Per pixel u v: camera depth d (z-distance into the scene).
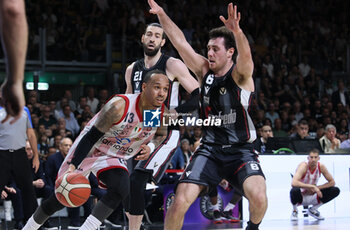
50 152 10.30
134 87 6.52
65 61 16.03
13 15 1.71
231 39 4.82
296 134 13.05
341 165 10.37
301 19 22.16
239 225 9.06
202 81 4.97
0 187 7.26
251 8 20.81
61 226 9.27
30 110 12.72
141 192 6.10
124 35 16.80
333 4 23.31
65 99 13.73
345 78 19.08
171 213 4.58
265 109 15.70
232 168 4.84
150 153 5.87
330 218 10.16
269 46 19.88
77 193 4.87
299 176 9.75
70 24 16.53
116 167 5.23
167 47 15.82
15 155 7.24
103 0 18.73
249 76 4.75
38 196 9.05
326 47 19.88
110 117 4.90
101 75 16.53
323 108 16.50
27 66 15.48
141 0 18.48
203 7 19.97
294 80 17.86
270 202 9.90
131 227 6.20
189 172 4.78
